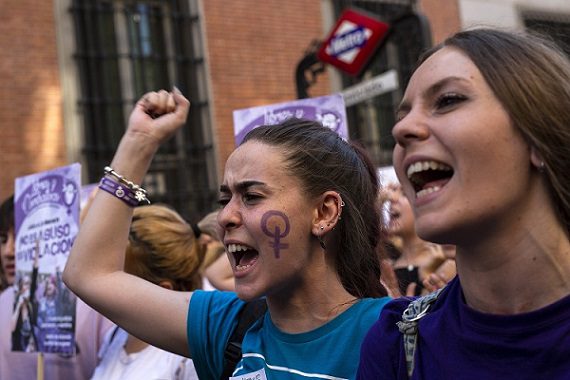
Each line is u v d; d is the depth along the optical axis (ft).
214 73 22.80
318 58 19.12
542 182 3.17
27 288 8.93
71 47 21.01
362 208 5.34
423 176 3.31
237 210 4.96
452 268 8.39
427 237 3.19
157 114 6.52
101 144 21.20
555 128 3.06
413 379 3.50
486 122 3.07
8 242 10.75
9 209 10.72
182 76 22.74
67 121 20.70
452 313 3.43
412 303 3.79
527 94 3.07
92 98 21.22
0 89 19.88
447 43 3.47
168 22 22.62
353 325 4.80
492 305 3.26
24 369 9.61
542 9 26.78
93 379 7.70
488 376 3.14
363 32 17.87
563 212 3.18
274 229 4.80
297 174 4.92
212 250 10.14
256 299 5.42
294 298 4.98
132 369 7.27
